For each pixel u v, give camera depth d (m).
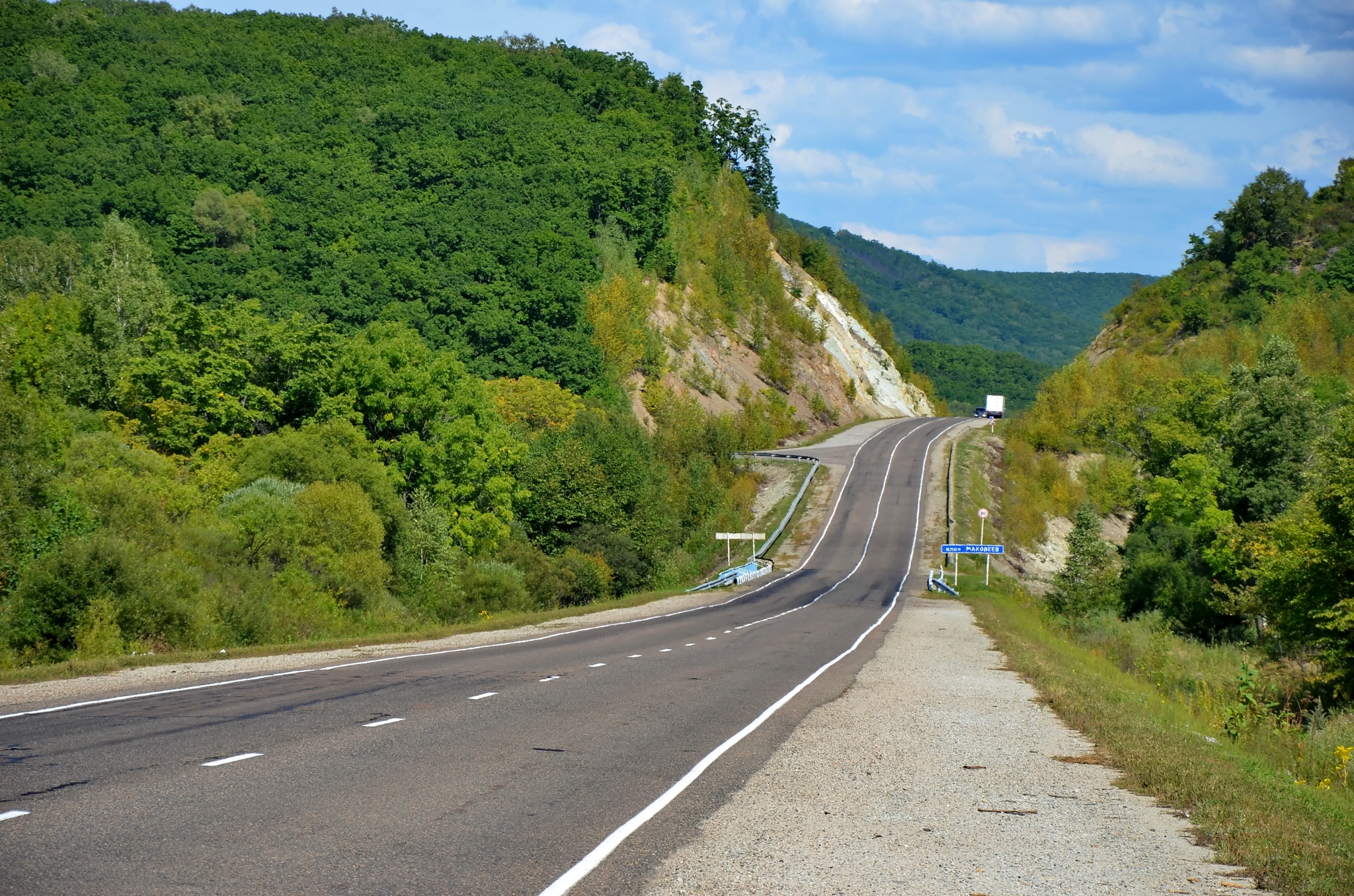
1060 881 6.57
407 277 95.06
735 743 11.04
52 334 64.75
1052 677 18.50
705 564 68.25
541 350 92.06
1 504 24.19
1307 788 11.12
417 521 43.75
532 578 49.09
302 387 53.69
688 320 126.56
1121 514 91.88
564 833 7.16
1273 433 62.69
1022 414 115.12
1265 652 39.09
